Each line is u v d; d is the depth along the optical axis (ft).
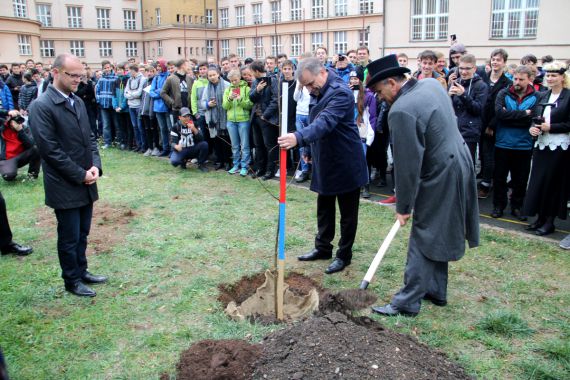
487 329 12.00
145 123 36.32
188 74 33.71
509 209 22.06
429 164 11.58
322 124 13.33
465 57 21.22
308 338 10.09
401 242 17.85
